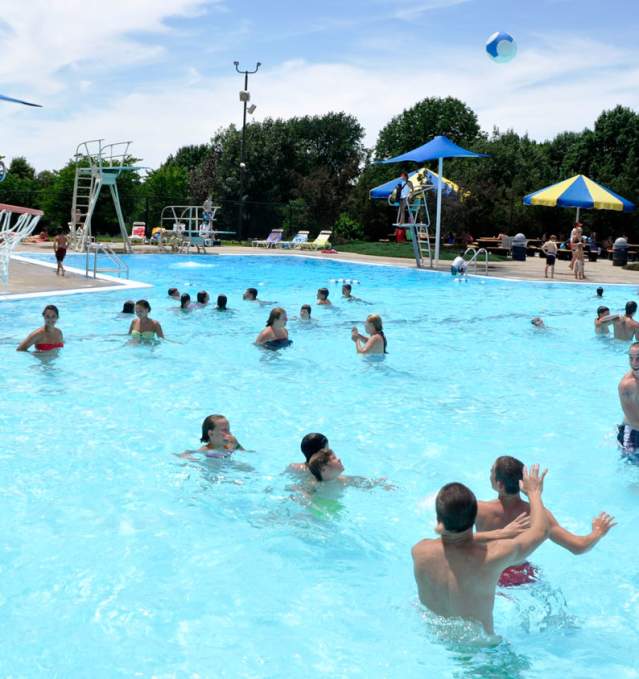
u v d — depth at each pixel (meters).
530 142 52.09
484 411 8.41
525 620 4.09
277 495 5.86
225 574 4.62
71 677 3.57
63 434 7.25
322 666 3.68
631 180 43.97
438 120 55.91
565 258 33.38
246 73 40.44
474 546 3.64
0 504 5.60
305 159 53.38
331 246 36.16
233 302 16.84
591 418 8.18
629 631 4.03
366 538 5.16
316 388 9.29
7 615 4.10
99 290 17.92
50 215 42.44
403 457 6.88
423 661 3.66
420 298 18.61
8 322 13.29
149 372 9.86
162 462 6.55
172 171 49.47
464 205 35.81
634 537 5.22
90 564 4.71
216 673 3.62
